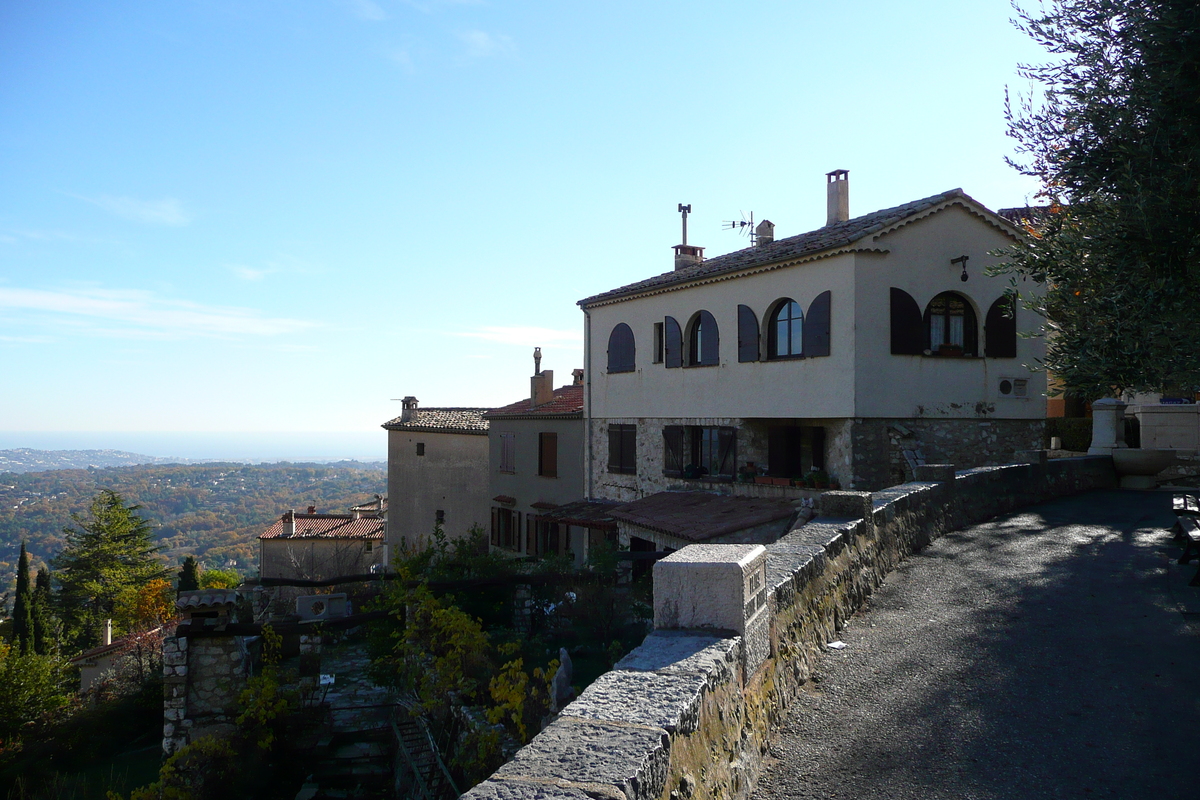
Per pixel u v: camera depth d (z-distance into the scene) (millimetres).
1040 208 9445
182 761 13656
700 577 4352
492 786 2436
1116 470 17438
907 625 7539
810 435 18391
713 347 20016
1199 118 6766
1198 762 4648
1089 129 7664
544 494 28000
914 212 16312
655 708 3180
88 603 59156
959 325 17391
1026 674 6180
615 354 24062
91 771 16938
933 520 11797
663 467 21891
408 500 37531
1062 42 7855
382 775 13812
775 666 5277
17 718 19500
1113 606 8078
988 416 17234
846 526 8070
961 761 4715
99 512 62156
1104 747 4875
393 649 16109
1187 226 6652
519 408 30891
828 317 16578
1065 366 7742
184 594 16016
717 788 3508
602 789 2398
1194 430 18375
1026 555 10578
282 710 14453
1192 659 6441
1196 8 6586
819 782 4441
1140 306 6898
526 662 14773
